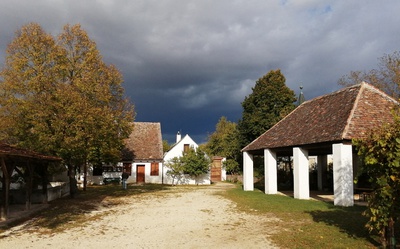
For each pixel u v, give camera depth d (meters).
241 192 24.92
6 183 12.98
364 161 7.86
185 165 37.41
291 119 24.36
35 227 11.66
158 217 13.77
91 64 22.73
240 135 41.38
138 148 40.78
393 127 7.38
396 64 34.03
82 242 9.43
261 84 39.88
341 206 15.59
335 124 17.44
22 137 20.69
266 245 8.88
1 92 20.61
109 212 15.27
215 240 9.59
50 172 25.20
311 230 10.47
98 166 36.84
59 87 20.19
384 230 7.95
